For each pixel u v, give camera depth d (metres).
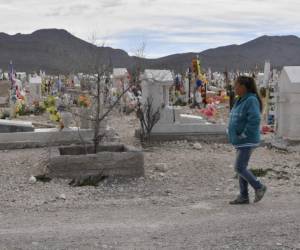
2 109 25.34
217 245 6.37
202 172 11.41
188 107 28.98
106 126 15.69
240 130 8.37
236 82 8.42
